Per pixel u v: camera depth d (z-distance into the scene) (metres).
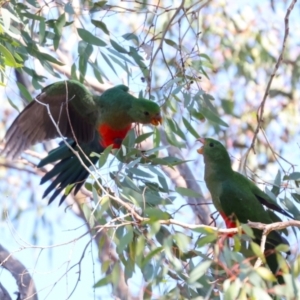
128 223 8.14
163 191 9.66
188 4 15.87
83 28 11.80
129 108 10.98
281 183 10.08
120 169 9.17
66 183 11.10
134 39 12.09
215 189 10.45
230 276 7.41
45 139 11.39
